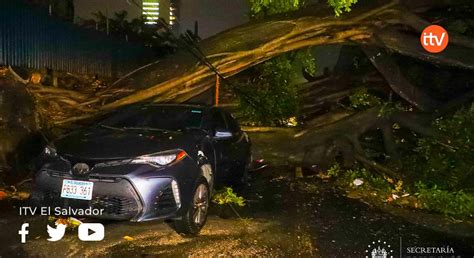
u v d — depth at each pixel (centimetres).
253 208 634
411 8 948
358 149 901
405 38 895
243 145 698
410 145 942
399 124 902
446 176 788
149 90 870
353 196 763
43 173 455
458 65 876
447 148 839
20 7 786
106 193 430
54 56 922
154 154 453
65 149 465
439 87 1002
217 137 567
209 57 886
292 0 789
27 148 688
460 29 1002
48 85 879
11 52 761
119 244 448
